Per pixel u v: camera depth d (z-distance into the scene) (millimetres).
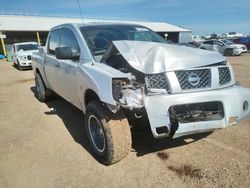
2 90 8789
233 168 3197
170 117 2949
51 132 4602
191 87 3078
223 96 3139
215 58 3379
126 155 3312
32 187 3043
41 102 6707
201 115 3098
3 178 3256
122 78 2938
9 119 5461
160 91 2992
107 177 3148
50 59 5281
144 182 3020
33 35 39812
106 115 3131
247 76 9664
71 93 4348
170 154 3615
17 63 15844
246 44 30969
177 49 3385
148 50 3307
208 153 3586
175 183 2973
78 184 3043
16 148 4035
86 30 4277
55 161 3576
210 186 2891
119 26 4680
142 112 2996
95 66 3465
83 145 4023
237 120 3320
